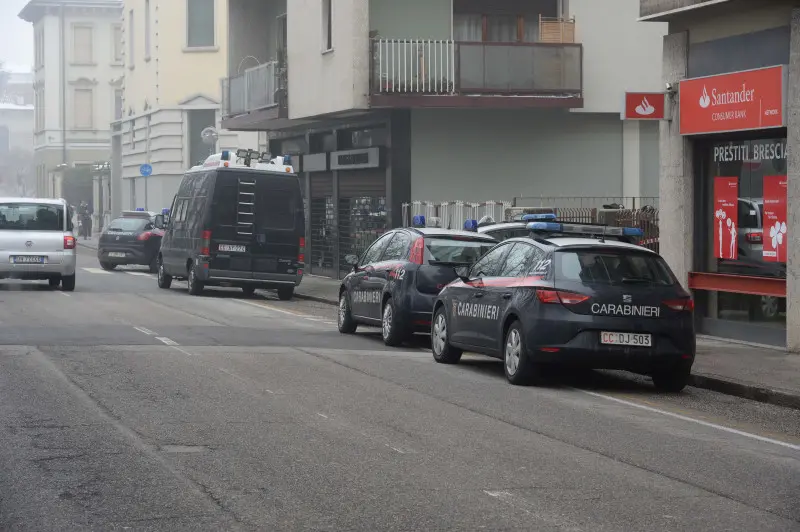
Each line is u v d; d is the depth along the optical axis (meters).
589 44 39.75
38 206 36.03
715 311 25.12
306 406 15.23
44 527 9.17
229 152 36.66
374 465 11.66
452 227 37.12
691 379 19.19
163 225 39.94
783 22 22.61
